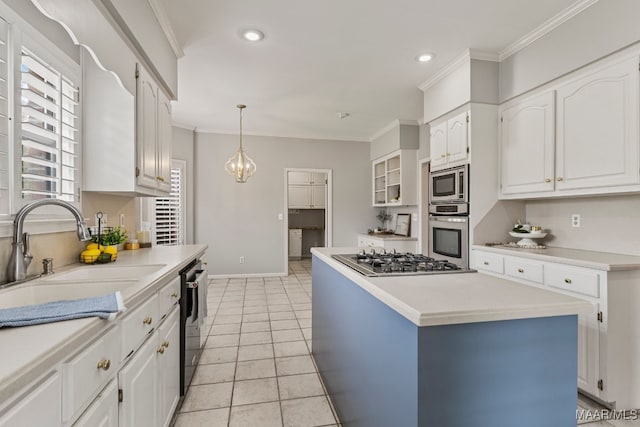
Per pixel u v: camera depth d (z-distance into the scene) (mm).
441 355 956
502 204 2934
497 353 996
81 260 1892
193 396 2023
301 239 8070
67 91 1746
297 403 1960
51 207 1656
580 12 2143
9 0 1310
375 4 2117
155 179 2254
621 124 1956
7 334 771
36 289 1344
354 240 6055
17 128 1352
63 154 1728
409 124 4910
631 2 1862
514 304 1007
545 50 2398
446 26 2381
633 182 1896
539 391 1029
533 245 2719
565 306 1017
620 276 1861
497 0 2076
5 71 1298
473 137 2830
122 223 2613
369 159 6125
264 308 3861
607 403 1848
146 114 2062
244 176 4605
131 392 1153
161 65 2266
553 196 2422
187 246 2928
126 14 1646
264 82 3404
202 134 5359
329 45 2650
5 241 1345
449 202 3145
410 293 1129
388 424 1147
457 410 966
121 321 1081
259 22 2320
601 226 2424
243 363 2473
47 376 713
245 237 5566
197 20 2289
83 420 838
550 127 2412
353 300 1562
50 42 1569
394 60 2908
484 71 2801
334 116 4645
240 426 1744
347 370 1651
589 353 1919
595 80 2105
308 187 7621
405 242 4941
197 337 2387
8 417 586
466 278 1376
